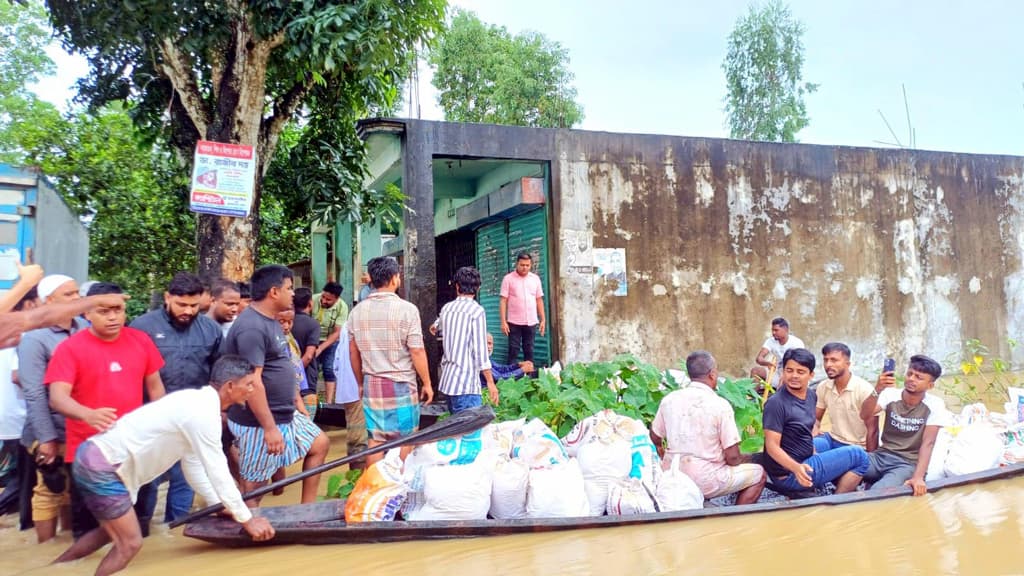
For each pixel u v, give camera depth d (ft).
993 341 37.58
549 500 13.79
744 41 92.32
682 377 21.47
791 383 15.93
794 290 33.65
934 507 14.48
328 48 21.13
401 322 16.57
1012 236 38.42
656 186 31.45
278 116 24.40
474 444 14.64
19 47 61.77
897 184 35.94
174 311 14.58
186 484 15.08
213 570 11.66
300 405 18.65
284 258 48.24
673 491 14.48
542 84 80.33
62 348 12.74
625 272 30.81
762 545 12.51
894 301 35.58
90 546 12.74
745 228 32.91
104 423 11.97
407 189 27.73
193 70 23.76
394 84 28.94
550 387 19.42
